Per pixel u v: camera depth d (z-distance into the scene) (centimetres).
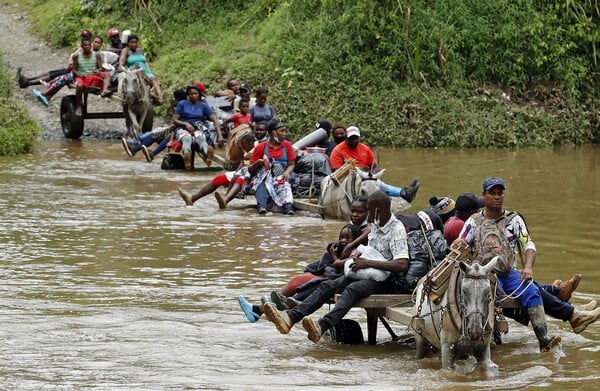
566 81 6400
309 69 6234
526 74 6425
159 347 2041
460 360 1969
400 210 3581
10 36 7362
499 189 2000
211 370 1894
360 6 6306
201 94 4794
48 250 2939
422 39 6259
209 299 2434
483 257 1989
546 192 4091
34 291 2477
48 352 1988
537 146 5947
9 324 2181
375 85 6138
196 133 4644
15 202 3716
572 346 2117
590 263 2831
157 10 7200
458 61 6306
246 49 6638
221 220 3491
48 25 7388
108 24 7231
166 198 3906
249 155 4016
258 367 1928
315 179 3794
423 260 2081
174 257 2878
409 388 1795
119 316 2264
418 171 4684
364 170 3659
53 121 5981
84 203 3738
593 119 6303
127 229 3278
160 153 5222
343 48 6250
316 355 2030
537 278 2655
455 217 2164
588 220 3466
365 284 2053
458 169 4781
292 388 1783
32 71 6694
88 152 5209
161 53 6912
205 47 6844
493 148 5806
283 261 2844
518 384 1830
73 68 5547
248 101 4822
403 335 2159
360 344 2142
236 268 2752
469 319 1795
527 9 6488
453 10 6400
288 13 6669
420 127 5844
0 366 1889
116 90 5512
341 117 5888
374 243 2106
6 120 5384
